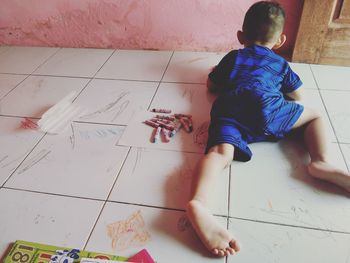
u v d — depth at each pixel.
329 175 0.87
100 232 0.81
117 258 0.74
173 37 1.58
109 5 1.52
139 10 1.51
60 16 1.61
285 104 0.96
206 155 0.90
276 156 0.99
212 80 1.19
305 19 1.33
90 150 1.05
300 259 0.73
